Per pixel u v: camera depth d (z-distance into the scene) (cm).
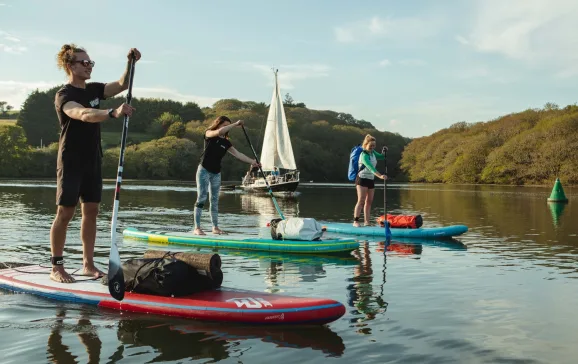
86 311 434
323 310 401
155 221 1241
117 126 9800
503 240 947
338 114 12100
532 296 499
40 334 375
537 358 334
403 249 827
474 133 8119
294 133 9500
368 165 1021
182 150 7625
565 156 5412
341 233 1049
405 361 328
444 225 1230
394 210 1761
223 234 891
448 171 7000
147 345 354
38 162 6531
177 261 444
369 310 444
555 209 1811
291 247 789
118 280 425
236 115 9938
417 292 512
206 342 361
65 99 472
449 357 335
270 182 3334
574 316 430
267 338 371
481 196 2906
